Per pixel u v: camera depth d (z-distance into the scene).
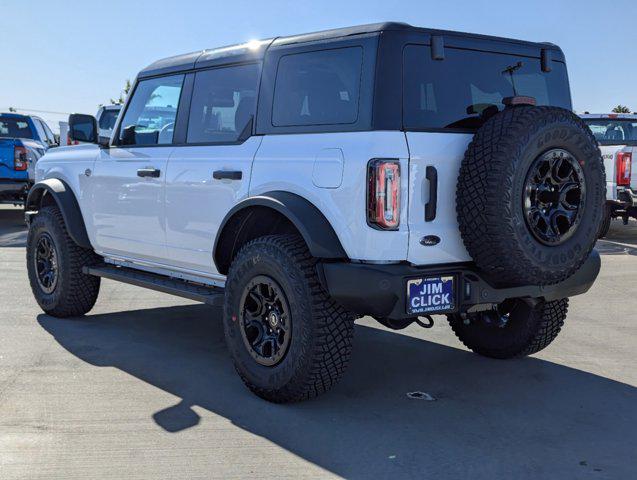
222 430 3.82
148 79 5.61
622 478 3.29
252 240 4.37
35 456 3.46
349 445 3.64
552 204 3.88
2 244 11.38
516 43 4.59
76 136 5.79
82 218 6.07
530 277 3.86
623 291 7.96
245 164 4.50
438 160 3.90
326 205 3.98
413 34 4.02
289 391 4.11
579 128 3.89
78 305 6.23
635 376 4.86
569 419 4.04
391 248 3.82
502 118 3.80
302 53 4.35
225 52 4.96
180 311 6.77
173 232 5.11
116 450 3.54
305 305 3.99
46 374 4.75
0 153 13.59
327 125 4.11
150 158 5.32
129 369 4.89
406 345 5.64
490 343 5.23
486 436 3.78
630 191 12.16
